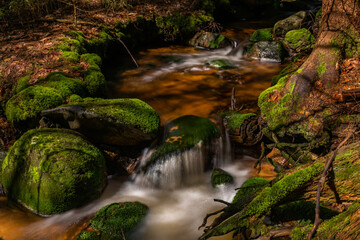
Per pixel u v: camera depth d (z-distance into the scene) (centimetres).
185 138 459
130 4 948
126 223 355
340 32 424
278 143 414
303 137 406
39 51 614
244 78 709
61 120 455
